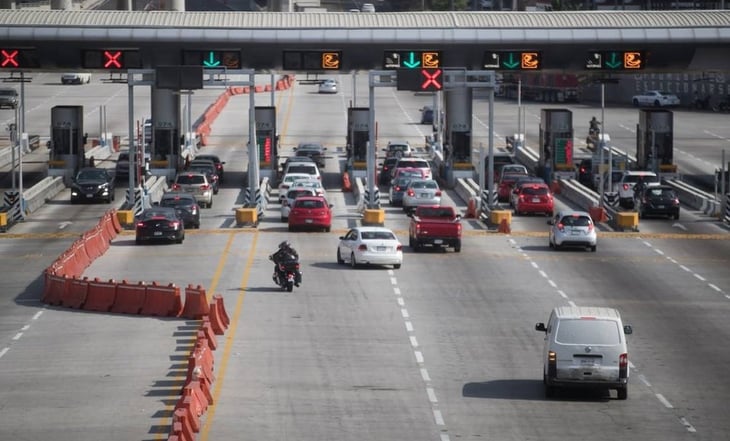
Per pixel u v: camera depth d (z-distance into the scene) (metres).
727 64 181.25
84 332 93.69
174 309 99.69
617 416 69.75
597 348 71.88
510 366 82.25
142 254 131.25
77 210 170.25
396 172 184.25
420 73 156.62
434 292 109.88
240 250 134.00
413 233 134.75
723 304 106.06
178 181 172.12
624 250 136.88
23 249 135.88
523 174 183.38
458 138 198.50
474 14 181.75
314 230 149.62
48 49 177.12
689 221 162.88
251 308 101.88
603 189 172.38
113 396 73.94
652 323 97.75
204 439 64.31
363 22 178.88
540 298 107.50
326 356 84.75
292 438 64.69
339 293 109.00
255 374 79.25
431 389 75.81
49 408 71.31
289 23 179.00
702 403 73.00
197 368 72.56
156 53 177.88
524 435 65.62
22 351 87.19
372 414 69.81
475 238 145.38
